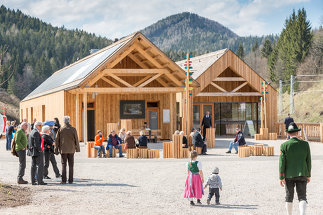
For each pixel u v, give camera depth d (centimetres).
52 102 3195
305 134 3203
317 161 1834
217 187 970
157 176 1409
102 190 1137
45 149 1348
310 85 8838
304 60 9344
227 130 3700
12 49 18138
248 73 3606
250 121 3616
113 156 2067
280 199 1030
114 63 2667
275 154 2153
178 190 1147
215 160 1867
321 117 7344
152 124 3175
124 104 3094
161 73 2767
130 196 1057
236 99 3706
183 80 2880
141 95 3130
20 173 1238
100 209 904
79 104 3000
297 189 788
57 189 1146
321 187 1195
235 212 884
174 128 3164
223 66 3534
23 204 935
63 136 1246
